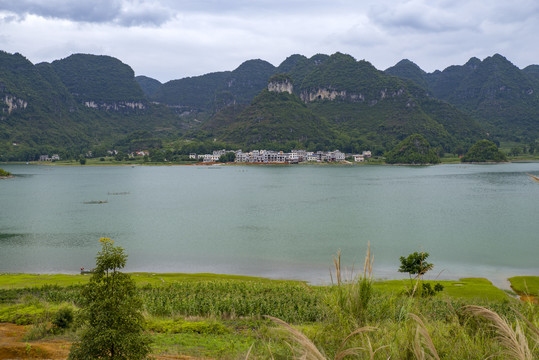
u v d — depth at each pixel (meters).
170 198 133.62
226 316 26.48
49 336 17.83
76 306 25.78
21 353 15.15
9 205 116.75
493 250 60.75
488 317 5.24
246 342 15.97
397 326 6.50
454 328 6.40
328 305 7.82
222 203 120.06
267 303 27.67
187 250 62.88
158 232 77.94
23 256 59.06
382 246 64.00
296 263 54.47
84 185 181.62
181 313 27.34
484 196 128.88
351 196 133.12
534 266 51.97
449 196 130.12
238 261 55.91
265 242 68.12
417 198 126.25
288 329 4.74
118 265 12.12
